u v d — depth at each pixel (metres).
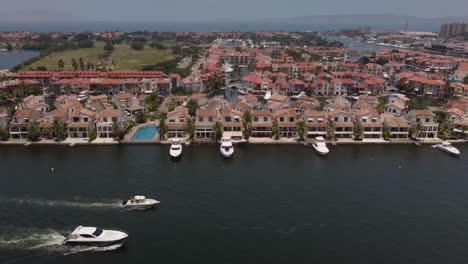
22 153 132.12
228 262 74.50
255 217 90.44
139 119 168.38
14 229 83.56
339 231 85.31
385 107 181.25
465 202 99.81
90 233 79.25
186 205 95.50
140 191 102.56
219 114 160.75
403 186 109.00
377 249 79.25
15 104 191.25
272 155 133.88
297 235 83.50
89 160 125.94
